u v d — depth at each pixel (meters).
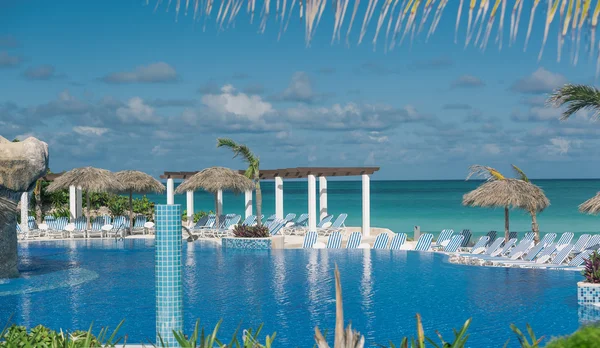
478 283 14.20
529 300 12.05
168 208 6.59
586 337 2.86
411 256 19.44
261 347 3.97
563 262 17.58
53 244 23.84
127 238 25.80
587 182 124.81
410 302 12.14
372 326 10.21
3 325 10.36
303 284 14.36
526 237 20.22
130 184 26.66
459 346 3.38
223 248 22.38
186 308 11.75
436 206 66.25
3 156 14.85
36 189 29.03
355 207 67.00
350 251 21.00
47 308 11.74
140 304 12.09
